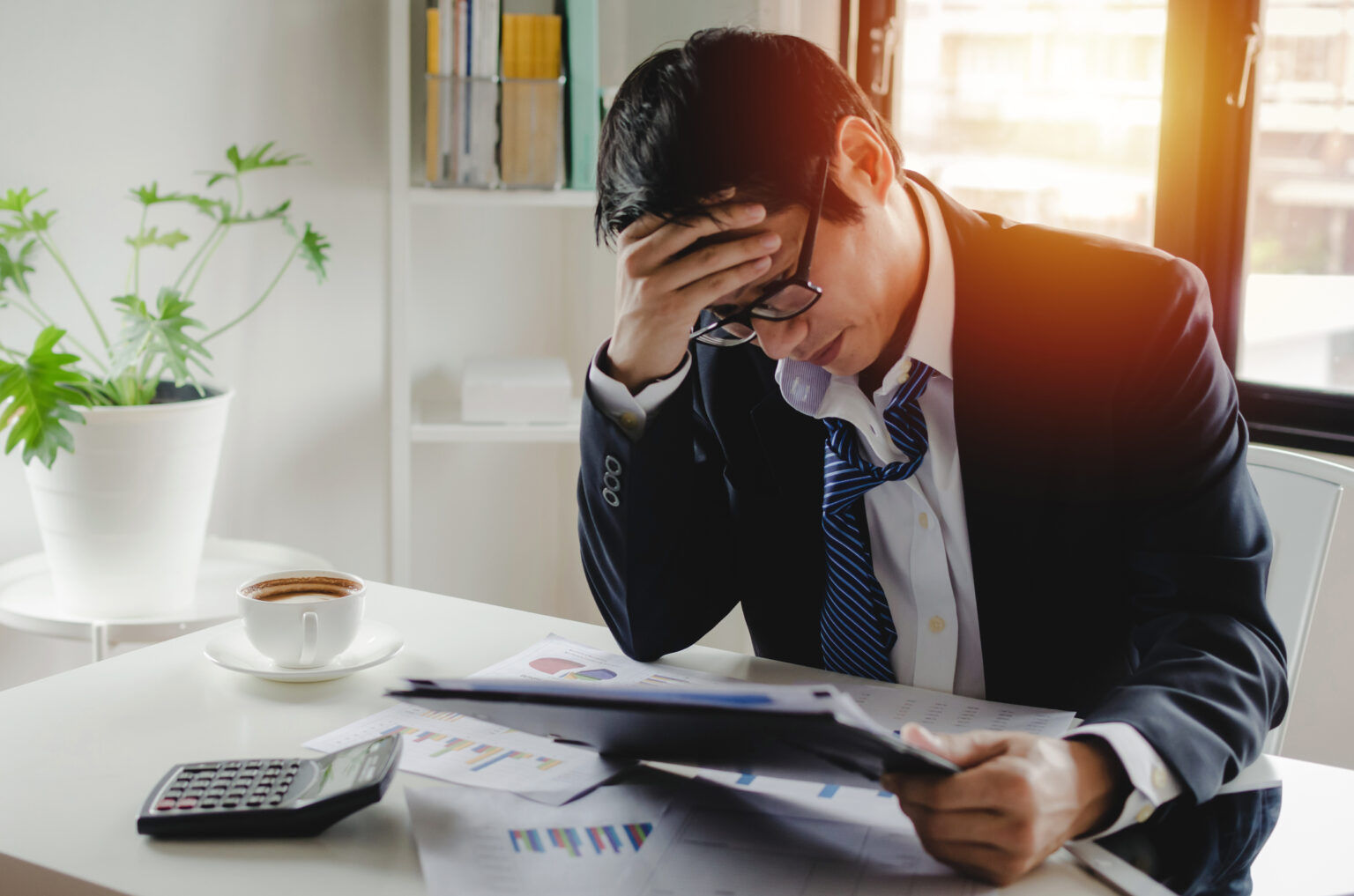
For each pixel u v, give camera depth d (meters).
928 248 1.03
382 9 2.07
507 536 2.47
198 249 1.87
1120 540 1.03
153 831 0.73
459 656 1.05
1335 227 1.93
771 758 0.72
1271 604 1.24
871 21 2.21
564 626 1.14
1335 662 1.84
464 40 1.92
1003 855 0.69
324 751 0.85
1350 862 0.73
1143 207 2.07
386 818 0.76
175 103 1.80
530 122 1.97
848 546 1.08
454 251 2.26
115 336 1.76
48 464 1.38
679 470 1.04
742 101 0.87
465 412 2.04
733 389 1.14
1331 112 1.90
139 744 0.86
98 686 0.96
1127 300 1.01
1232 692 0.84
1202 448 0.97
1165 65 1.97
